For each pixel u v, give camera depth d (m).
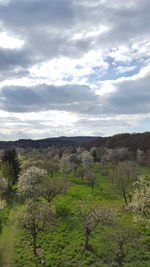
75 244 38.75
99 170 113.69
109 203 60.28
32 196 63.50
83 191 75.31
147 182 39.97
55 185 59.91
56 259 34.84
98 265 32.69
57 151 182.12
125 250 34.81
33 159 134.62
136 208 37.84
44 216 38.06
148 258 33.25
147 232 40.16
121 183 59.47
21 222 37.75
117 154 131.50
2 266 33.56
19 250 37.91
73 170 116.19
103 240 37.41
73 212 53.72
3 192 75.25
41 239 41.47
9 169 85.38
